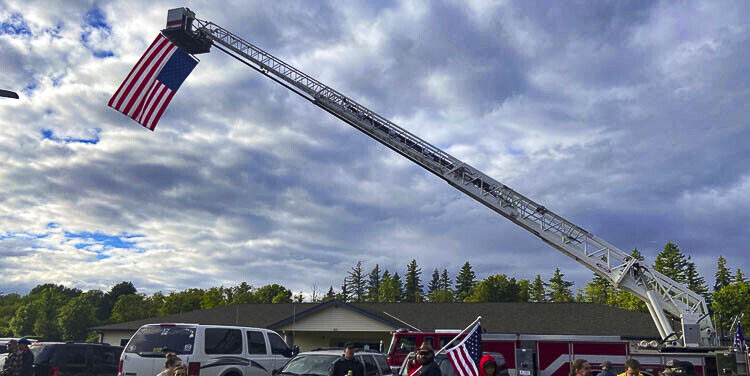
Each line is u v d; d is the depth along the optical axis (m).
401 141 21.81
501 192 20.33
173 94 20.42
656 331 25.69
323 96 22.86
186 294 96.94
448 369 11.05
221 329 12.74
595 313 28.59
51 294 94.19
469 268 108.56
